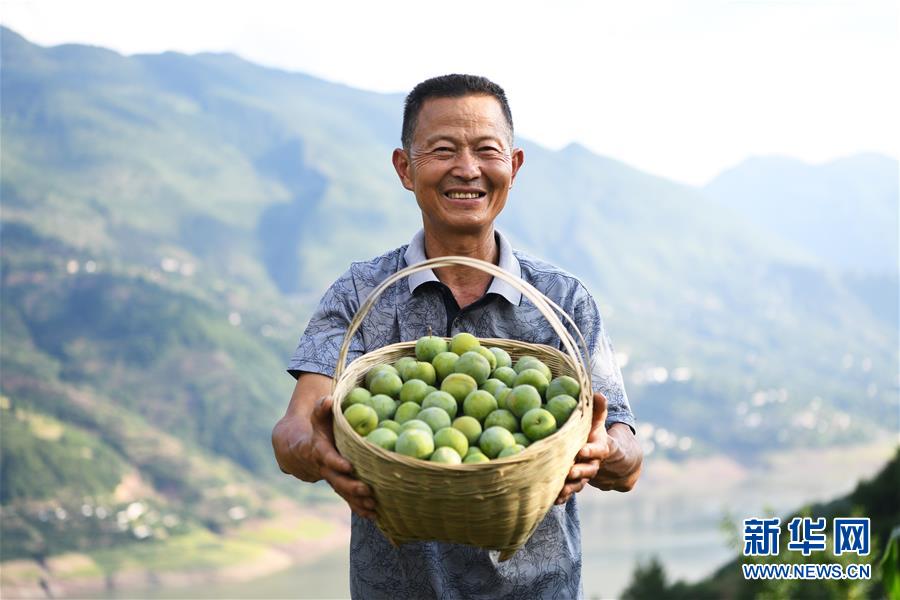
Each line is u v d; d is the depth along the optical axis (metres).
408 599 2.50
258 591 121.69
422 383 2.37
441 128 2.48
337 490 2.18
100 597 114.06
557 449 2.07
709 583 15.29
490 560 2.46
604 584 114.69
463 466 1.98
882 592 9.09
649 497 188.50
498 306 2.63
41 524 131.00
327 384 2.55
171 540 136.00
